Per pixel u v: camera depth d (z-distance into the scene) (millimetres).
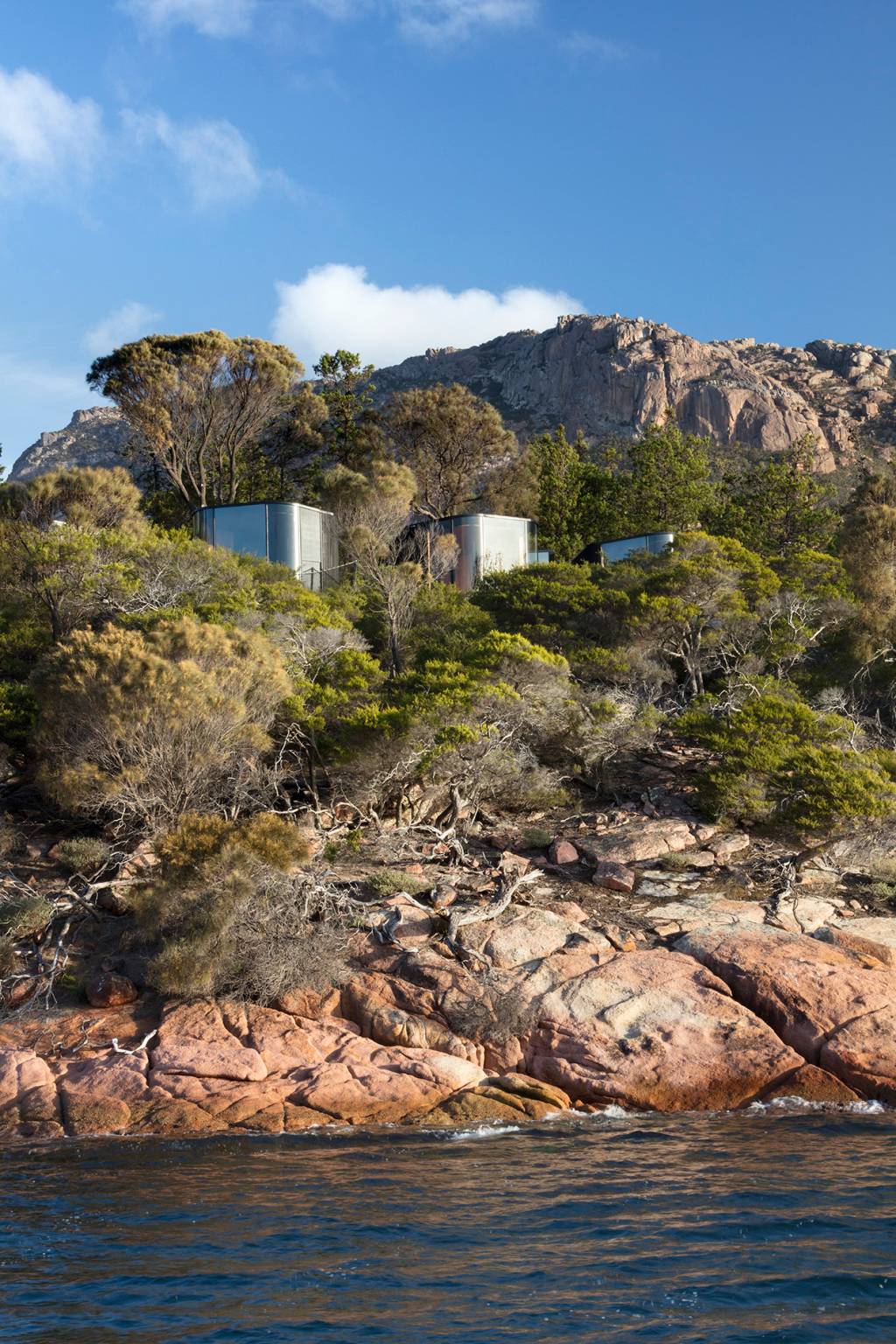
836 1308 11578
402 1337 11023
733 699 37031
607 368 160375
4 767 33250
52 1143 19094
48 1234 14344
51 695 28516
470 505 72562
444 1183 16422
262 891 24031
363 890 27500
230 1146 18734
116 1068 20844
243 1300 12062
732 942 24984
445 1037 22344
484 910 25969
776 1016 22828
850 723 33438
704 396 148750
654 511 69188
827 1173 16656
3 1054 21297
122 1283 12617
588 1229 14250
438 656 39469
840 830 29516
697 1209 15016
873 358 172875
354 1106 20328
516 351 196625
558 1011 22797
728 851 30766
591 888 28656
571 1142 18812
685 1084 21312
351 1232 14242
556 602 43594
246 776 29750
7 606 42375
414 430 70812
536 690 34438
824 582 45906
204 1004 22703
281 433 71062
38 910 25922
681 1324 11234
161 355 60188
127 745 27391
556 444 74938
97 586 38812
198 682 28141
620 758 37188
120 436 167250
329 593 45656
